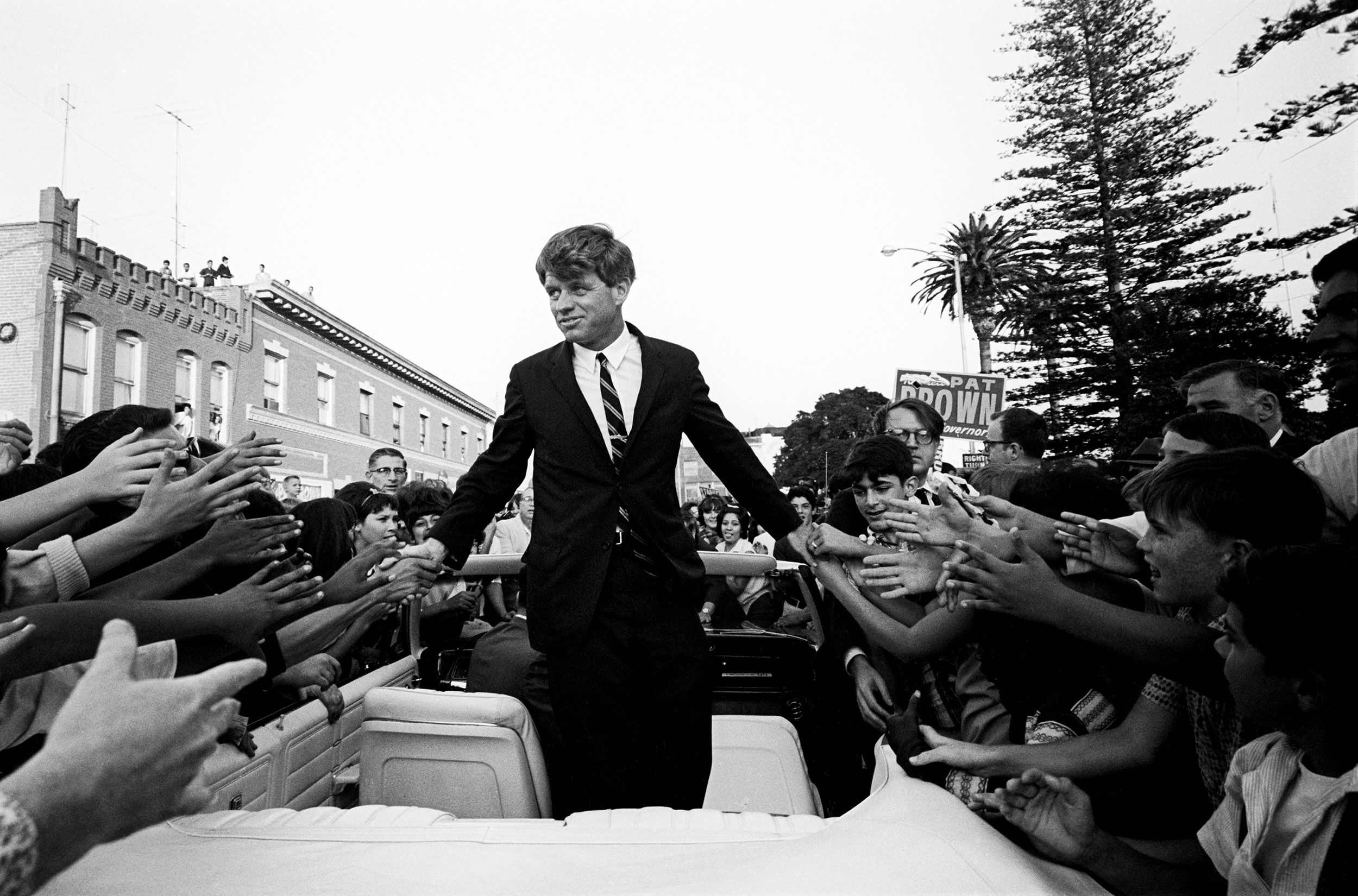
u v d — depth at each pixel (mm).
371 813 1315
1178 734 1484
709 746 2123
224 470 1558
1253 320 17953
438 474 36188
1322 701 1070
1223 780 1463
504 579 3271
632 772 2031
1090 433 21328
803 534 2189
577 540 2020
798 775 2412
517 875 1056
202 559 1566
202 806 763
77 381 15992
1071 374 21969
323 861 1097
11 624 1232
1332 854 1071
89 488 1477
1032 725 1646
